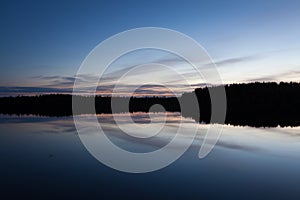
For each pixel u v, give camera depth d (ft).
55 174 36.27
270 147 54.65
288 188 31.04
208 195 28.89
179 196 28.68
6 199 27.76
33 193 29.35
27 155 47.57
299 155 47.14
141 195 28.84
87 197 28.27
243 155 47.65
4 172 37.17
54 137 68.28
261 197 28.48
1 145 57.57
